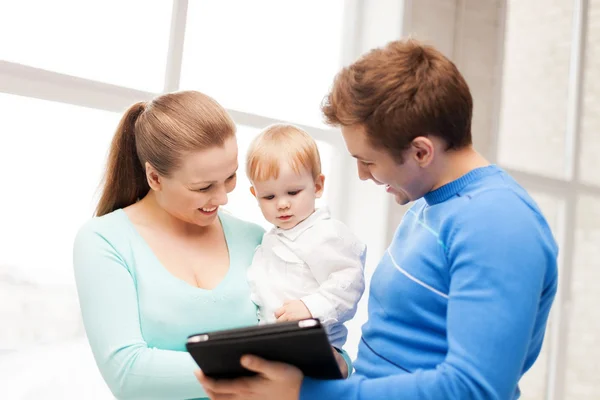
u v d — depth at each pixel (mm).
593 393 3104
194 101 1396
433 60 1099
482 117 2643
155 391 1267
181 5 2086
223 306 1421
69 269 1918
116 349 1279
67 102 1871
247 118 2211
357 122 1099
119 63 2025
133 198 1558
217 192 1390
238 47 2283
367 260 2357
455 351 954
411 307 1117
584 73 3057
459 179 1104
